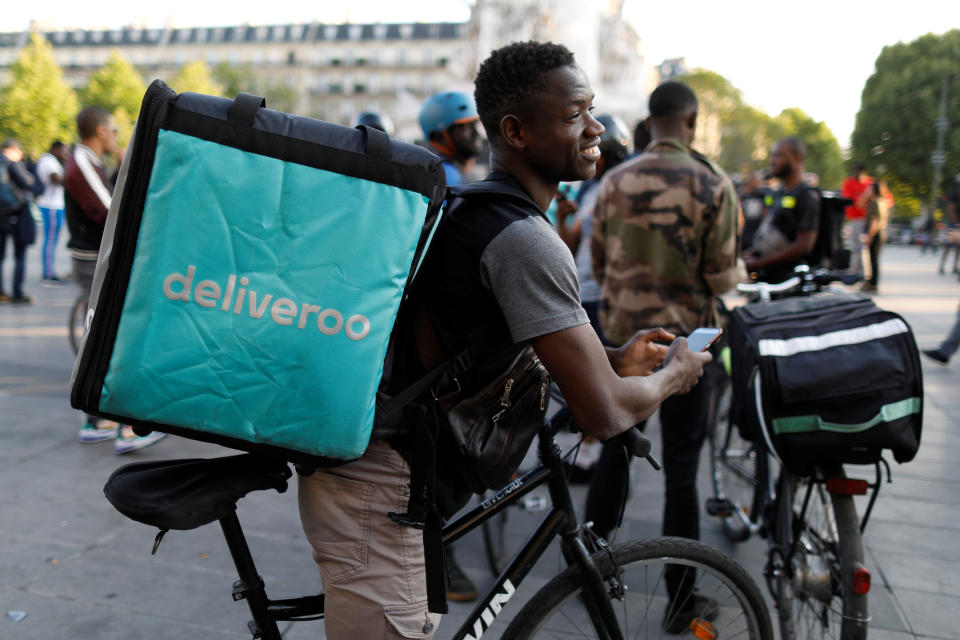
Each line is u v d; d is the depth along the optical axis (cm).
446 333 132
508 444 138
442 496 138
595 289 337
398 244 116
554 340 125
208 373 114
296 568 277
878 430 180
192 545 289
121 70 5559
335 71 8512
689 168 242
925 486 363
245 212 113
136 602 250
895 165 4531
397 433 134
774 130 6231
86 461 367
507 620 251
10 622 236
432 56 8362
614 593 166
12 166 955
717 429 339
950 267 1586
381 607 137
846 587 188
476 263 127
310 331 114
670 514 248
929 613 257
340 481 137
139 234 114
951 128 4300
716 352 330
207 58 8688
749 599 180
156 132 114
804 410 184
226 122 114
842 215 358
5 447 381
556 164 136
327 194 115
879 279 1184
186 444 398
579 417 133
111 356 115
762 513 256
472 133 347
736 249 246
